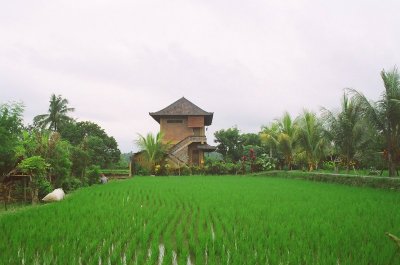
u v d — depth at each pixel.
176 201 12.80
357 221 8.33
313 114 29.42
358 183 18.58
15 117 12.88
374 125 19.81
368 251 5.79
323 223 8.20
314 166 33.38
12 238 6.91
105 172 38.00
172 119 43.53
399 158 19.56
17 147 14.16
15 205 13.88
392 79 19.17
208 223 8.48
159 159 37.72
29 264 5.48
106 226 8.06
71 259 5.73
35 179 14.69
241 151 55.25
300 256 5.79
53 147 17.30
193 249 6.39
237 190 16.84
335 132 23.59
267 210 10.29
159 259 6.07
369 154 23.56
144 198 13.99
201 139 40.94
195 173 38.34
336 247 6.12
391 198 12.70
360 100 19.84
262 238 6.86
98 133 56.84
